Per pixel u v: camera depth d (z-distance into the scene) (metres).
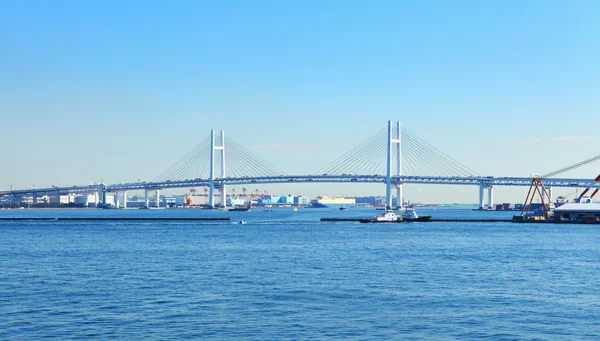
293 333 43.84
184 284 62.94
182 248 104.31
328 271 72.69
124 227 182.38
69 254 93.44
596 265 79.62
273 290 59.44
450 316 48.75
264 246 108.38
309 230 164.88
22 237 134.38
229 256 89.81
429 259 86.00
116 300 54.50
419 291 59.16
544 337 43.09
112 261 83.25
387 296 56.56
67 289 60.00
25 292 58.41
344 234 145.25
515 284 63.47
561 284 63.53
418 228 177.25
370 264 79.81
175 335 43.31
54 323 46.38
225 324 46.22
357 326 45.75
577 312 50.19
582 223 198.12
